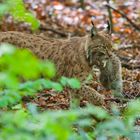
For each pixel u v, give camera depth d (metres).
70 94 12.45
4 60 4.70
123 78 14.92
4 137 5.09
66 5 25.08
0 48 4.64
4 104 5.90
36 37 12.86
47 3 24.23
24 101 12.61
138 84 14.28
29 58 4.56
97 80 13.98
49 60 12.60
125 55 17.50
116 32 20.78
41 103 12.45
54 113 4.98
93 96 12.33
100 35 12.44
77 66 12.45
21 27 20.22
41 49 12.65
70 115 4.97
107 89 13.38
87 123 5.71
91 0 26.09
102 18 23.22
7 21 20.38
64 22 22.56
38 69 4.64
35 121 5.57
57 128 4.70
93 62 12.45
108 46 12.45
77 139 5.64
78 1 25.75
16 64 4.55
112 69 12.96
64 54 12.62
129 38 19.88
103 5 25.00
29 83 5.80
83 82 12.44
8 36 12.65
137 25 21.00
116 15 22.78
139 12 23.67
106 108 12.22
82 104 12.32
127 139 8.91
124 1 25.34
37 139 5.07
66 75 12.55
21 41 12.61
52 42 12.84
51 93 13.16
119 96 13.09
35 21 5.95
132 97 13.23
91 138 6.39
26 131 5.14
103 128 5.55
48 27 20.45
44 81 5.74
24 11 5.87
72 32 20.52
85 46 12.45
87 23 22.69
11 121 5.25
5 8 5.38
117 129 5.51
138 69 15.88
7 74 4.77
